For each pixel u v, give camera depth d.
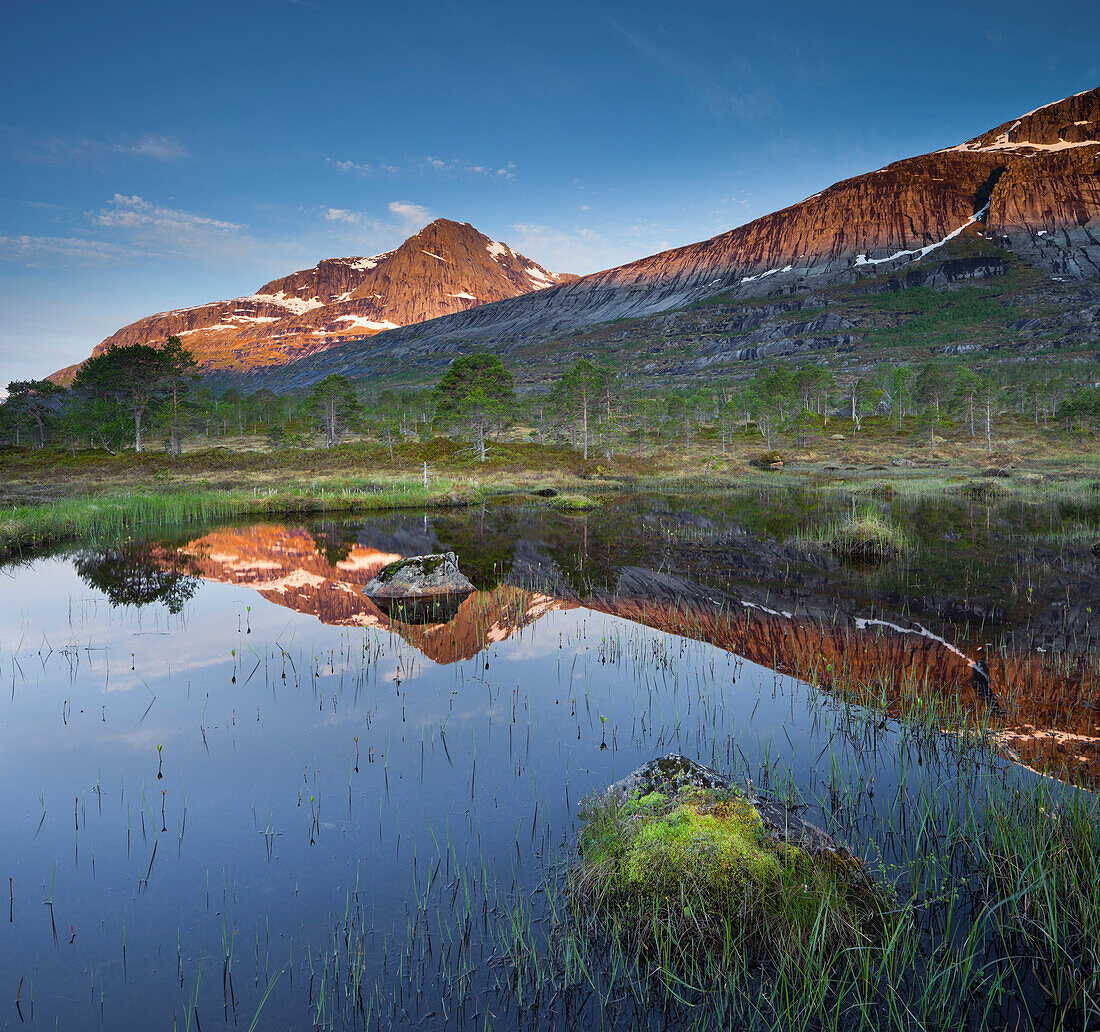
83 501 31.36
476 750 6.25
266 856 4.58
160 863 4.50
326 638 10.45
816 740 6.46
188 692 7.91
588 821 4.80
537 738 6.52
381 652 9.66
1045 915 3.78
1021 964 3.60
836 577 15.19
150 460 57.81
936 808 5.11
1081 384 117.50
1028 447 68.06
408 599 13.44
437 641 10.30
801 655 9.48
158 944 3.77
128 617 11.84
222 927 3.91
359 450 62.81
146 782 5.64
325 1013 3.32
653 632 10.84
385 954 3.71
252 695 7.81
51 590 14.28
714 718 7.05
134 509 29.75
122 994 3.43
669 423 85.94
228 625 11.30
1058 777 5.62
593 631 10.91
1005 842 4.34
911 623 11.19
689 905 3.76
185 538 23.45
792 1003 3.34
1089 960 3.52
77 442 68.44
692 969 3.57
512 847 4.67
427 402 113.25
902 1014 3.29
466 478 50.81
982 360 179.00
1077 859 4.18
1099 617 11.28
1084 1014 3.23
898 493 37.56
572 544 21.38
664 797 4.74
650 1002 3.40
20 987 3.45
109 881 4.30
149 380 67.25
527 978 3.56
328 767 5.91
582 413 64.69
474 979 3.55
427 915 4.00
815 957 3.53
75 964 3.62
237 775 5.76
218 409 102.88
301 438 82.81
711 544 20.86
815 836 4.39
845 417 108.19
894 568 16.05
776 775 5.66
